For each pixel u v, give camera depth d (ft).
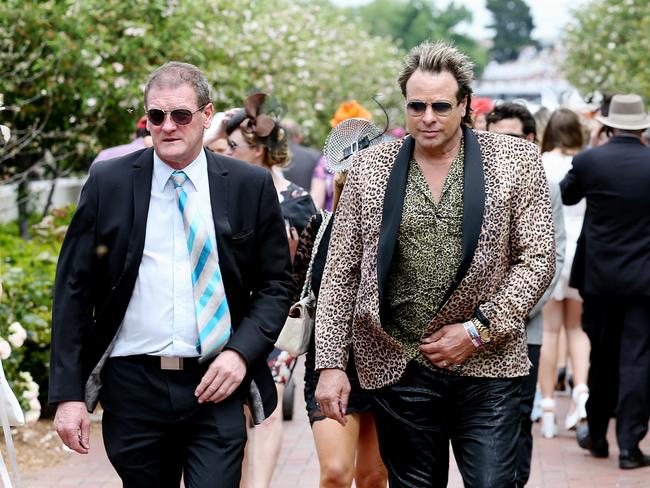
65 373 13.98
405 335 14.53
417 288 14.30
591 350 25.52
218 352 14.17
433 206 14.21
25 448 25.61
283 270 14.66
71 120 37.86
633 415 24.71
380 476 17.76
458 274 13.98
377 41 95.45
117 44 38.58
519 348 14.51
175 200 14.10
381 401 14.85
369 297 14.39
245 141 20.08
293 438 27.63
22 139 38.24
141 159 14.24
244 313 14.53
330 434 16.58
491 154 14.34
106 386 14.24
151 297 14.01
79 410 13.99
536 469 24.82
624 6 88.02
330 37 68.69
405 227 14.24
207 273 14.05
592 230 24.75
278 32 50.03
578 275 25.29
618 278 24.35
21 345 25.30
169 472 14.55
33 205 45.75
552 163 26.89
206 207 14.17
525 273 14.12
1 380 14.80
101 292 14.26
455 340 14.05
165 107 13.82
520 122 21.49
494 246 14.07
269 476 19.24
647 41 79.97
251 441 19.31
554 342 28.12
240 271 14.37
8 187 43.09
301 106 53.78
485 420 14.32
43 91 36.01
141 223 13.99
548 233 14.32
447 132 14.12
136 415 14.06
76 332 14.07
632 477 24.09
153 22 39.99
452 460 25.35
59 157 40.65
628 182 24.13
